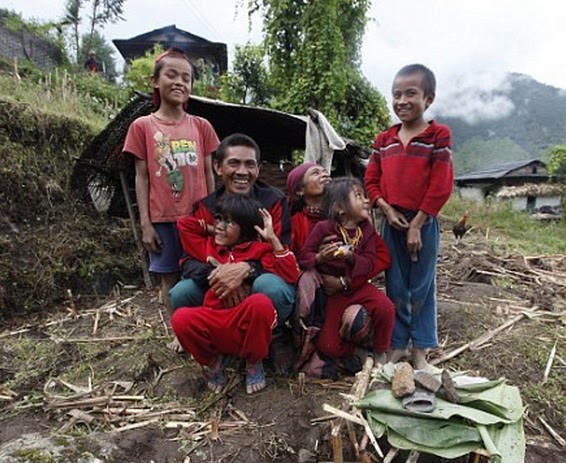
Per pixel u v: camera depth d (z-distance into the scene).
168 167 3.01
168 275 3.13
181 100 3.04
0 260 3.95
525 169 29.50
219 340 2.44
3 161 4.55
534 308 3.85
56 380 2.77
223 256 2.64
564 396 2.63
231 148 2.64
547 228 12.72
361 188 2.67
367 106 8.99
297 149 6.57
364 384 2.11
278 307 2.45
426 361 2.89
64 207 4.86
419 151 2.55
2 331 3.56
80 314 3.83
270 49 9.15
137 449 2.13
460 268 5.07
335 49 8.45
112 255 4.75
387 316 2.56
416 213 2.60
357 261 2.54
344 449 2.10
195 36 22.64
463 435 1.83
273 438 2.20
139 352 3.03
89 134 5.77
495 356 2.98
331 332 2.62
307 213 2.93
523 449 1.83
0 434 2.29
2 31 16.05
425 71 2.52
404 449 1.91
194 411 2.43
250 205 2.56
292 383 2.62
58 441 2.14
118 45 22.94
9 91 7.14
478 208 12.66
